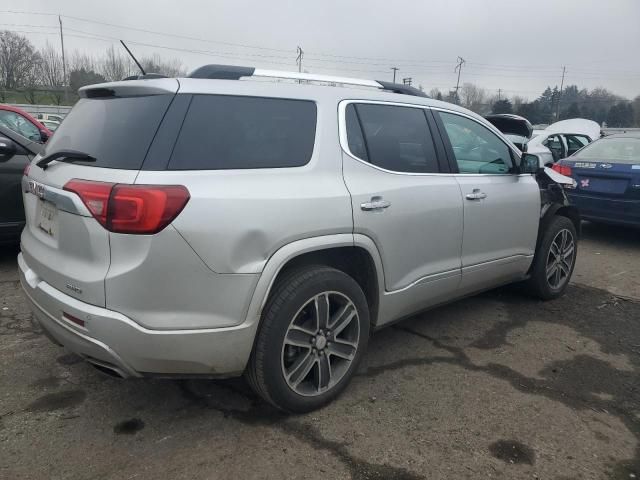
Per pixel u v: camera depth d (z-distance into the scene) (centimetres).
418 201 333
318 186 281
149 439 268
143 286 231
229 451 261
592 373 354
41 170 290
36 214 294
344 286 292
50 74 5059
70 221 247
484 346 389
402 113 348
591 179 702
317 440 271
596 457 266
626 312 467
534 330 421
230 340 252
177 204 232
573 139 1265
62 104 4169
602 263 627
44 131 671
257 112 275
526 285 481
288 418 289
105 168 244
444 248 358
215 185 245
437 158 362
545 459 263
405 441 272
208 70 289
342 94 316
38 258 274
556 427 290
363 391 320
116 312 234
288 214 262
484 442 274
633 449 274
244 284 249
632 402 319
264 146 272
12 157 510
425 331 412
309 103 297
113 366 245
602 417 302
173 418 287
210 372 257
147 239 229
